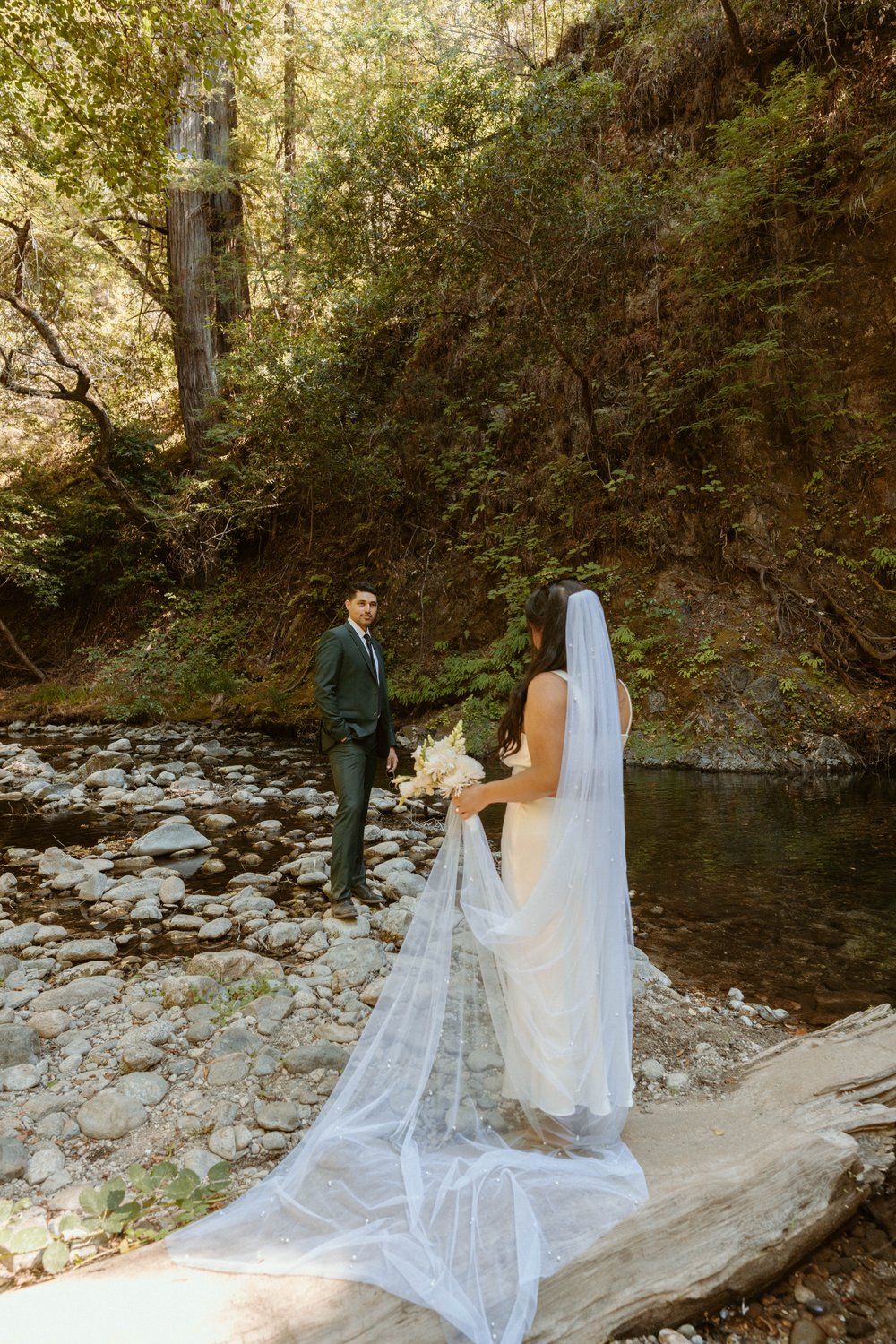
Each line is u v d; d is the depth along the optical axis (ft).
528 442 41.06
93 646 53.88
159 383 63.72
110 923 15.10
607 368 38.99
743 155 35.55
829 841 19.84
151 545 54.80
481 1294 5.78
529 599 8.08
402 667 40.93
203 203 52.75
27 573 53.52
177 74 23.32
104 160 24.16
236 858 19.39
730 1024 10.94
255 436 46.65
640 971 12.32
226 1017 10.79
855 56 36.01
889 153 32.63
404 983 8.59
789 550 33.37
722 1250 6.41
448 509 42.24
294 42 51.26
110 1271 6.04
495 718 34.24
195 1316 5.50
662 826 21.57
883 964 13.01
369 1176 7.05
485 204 33.30
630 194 36.60
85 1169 7.89
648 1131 8.00
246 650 47.85
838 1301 6.40
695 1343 5.97
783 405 34.24
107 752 31.37
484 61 35.88
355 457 43.60
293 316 48.83
